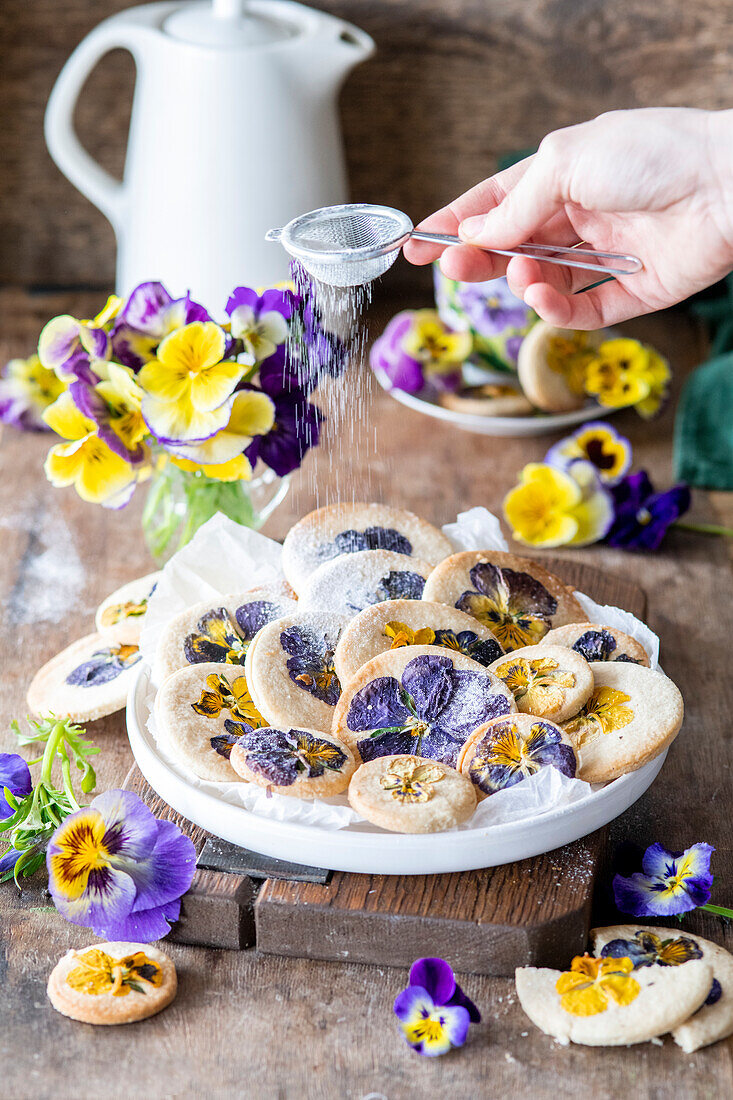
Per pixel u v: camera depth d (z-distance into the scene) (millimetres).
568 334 1201
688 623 1029
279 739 790
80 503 1161
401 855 767
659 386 1222
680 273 922
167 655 855
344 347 978
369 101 1452
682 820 868
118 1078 734
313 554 915
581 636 867
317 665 831
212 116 1200
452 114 1457
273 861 794
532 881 782
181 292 1257
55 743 847
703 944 780
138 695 853
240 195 1222
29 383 1232
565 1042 744
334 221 859
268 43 1210
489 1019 758
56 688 931
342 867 781
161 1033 753
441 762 797
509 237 881
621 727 805
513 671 827
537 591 901
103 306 1495
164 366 913
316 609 871
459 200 938
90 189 1269
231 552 938
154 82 1218
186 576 924
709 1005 754
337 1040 750
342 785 774
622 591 1000
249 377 949
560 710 807
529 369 1198
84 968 771
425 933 768
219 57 1185
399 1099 726
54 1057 743
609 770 790
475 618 880
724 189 851
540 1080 732
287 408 954
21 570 1076
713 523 1146
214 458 918
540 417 1229
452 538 965
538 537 1097
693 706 951
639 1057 741
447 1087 729
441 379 1266
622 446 1126
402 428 1263
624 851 832
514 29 1408
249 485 1038
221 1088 730
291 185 1234
